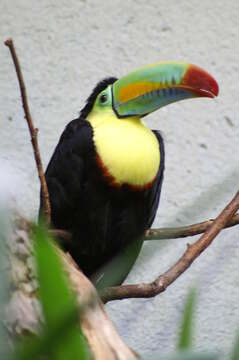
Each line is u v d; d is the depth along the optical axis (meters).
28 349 3.63
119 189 5.45
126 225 5.47
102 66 5.83
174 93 5.41
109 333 4.89
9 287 4.39
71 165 5.46
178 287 5.75
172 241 5.74
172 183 5.78
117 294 5.16
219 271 5.76
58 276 3.84
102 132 5.46
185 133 5.81
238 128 5.82
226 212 5.21
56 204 5.47
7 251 4.46
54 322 3.65
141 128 5.49
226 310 5.75
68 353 3.91
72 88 5.81
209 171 5.79
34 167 5.76
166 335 5.73
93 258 5.50
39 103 5.80
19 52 5.82
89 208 5.46
